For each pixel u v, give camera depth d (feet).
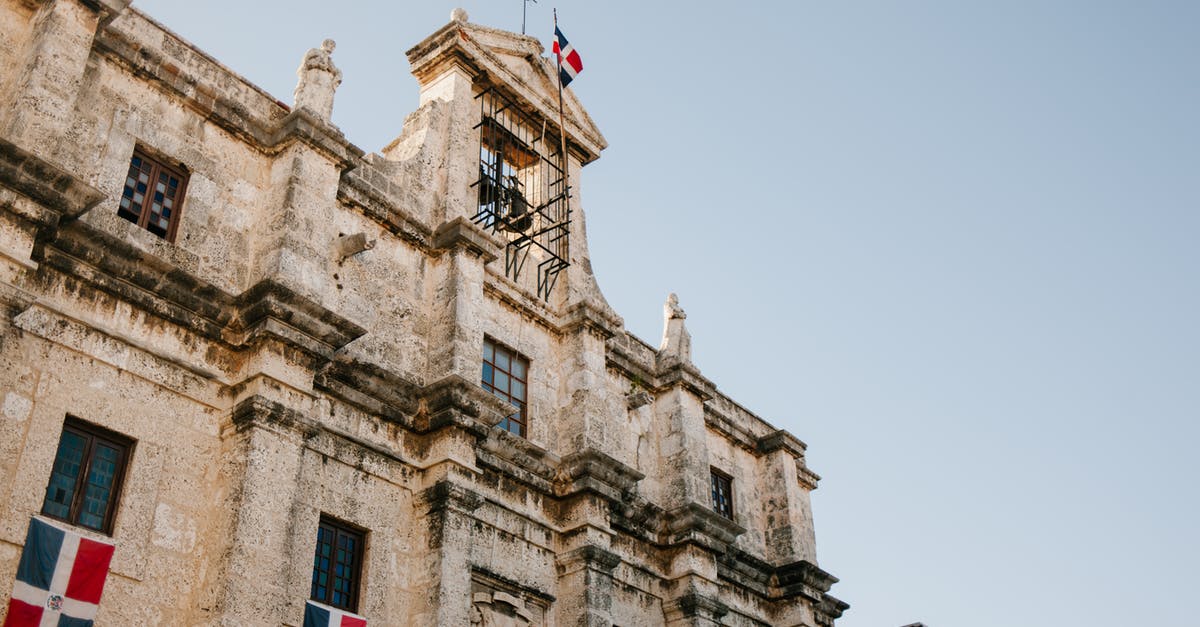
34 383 54.39
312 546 63.72
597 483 82.23
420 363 76.38
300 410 62.95
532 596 77.20
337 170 72.38
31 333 55.01
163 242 63.00
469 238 80.07
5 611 49.70
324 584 64.95
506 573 75.77
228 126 69.26
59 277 57.21
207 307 62.49
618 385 97.14
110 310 58.90
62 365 55.88
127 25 66.08
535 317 89.04
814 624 104.78
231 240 66.80
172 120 66.59
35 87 56.59
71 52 59.16
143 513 56.65
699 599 88.02
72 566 52.70
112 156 62.49
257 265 66.85
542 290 92.07
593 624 77.20
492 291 85.56
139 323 59.93
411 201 81.76
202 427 61.00
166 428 59.31
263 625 56.29
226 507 58.44
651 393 100.17
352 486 67.92
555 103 99.91
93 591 53.11
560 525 81.92
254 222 68.59
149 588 55.57
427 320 78.38
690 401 100.58
